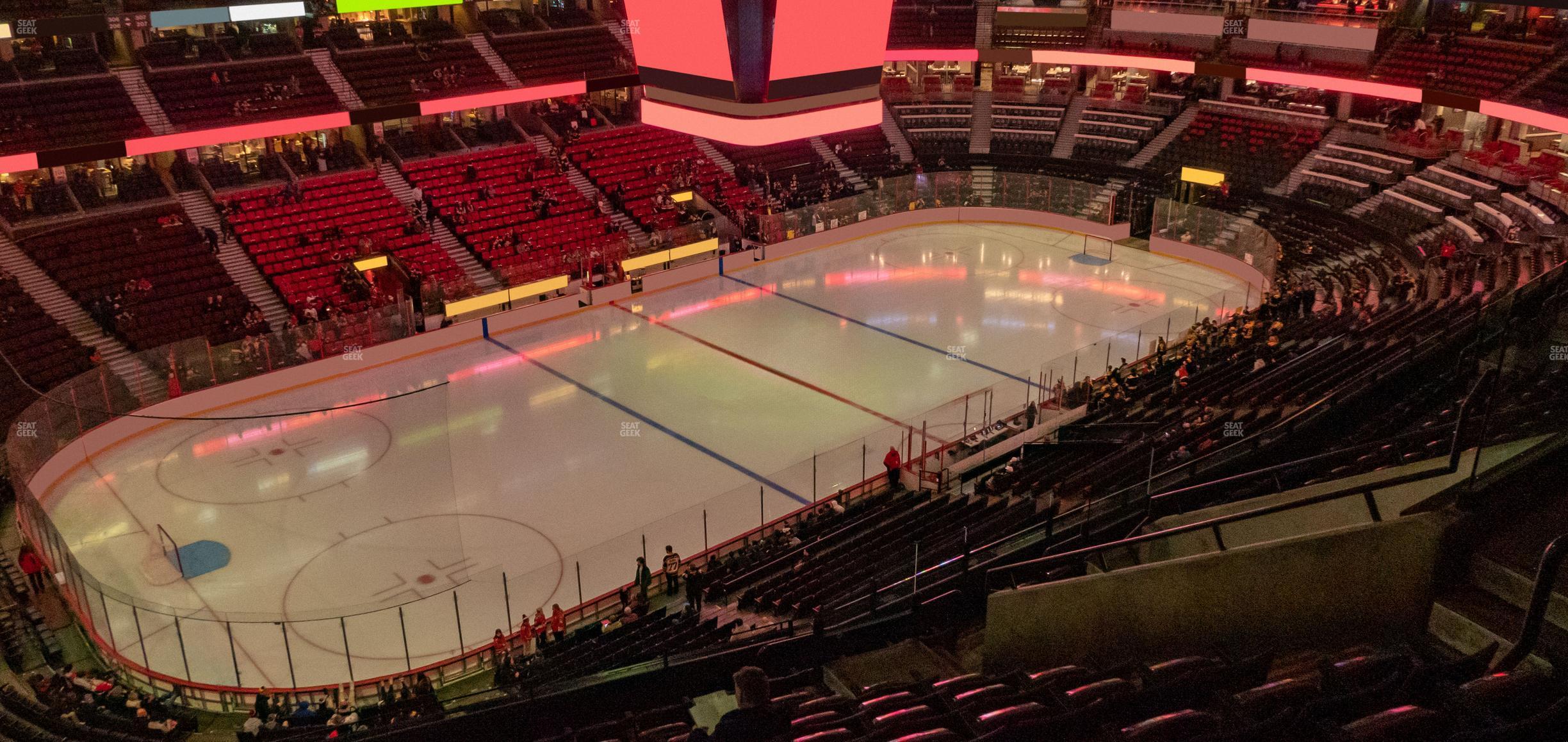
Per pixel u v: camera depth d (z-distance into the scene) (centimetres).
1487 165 3725
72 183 3422
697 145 4588
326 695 1697
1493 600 763
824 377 3022
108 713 1605
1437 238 3472
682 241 3819
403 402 2645
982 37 4731
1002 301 3606
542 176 4153
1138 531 1410
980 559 1622
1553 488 830
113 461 2512
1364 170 4075
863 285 3788
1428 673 656
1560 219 3238
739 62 1788
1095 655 962
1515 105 3497
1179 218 4016
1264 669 781
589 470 2523
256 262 3384
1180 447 1842
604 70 4309
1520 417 949
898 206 4456
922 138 4944
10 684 1689
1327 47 4062
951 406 2431
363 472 2416
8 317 2847
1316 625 827
